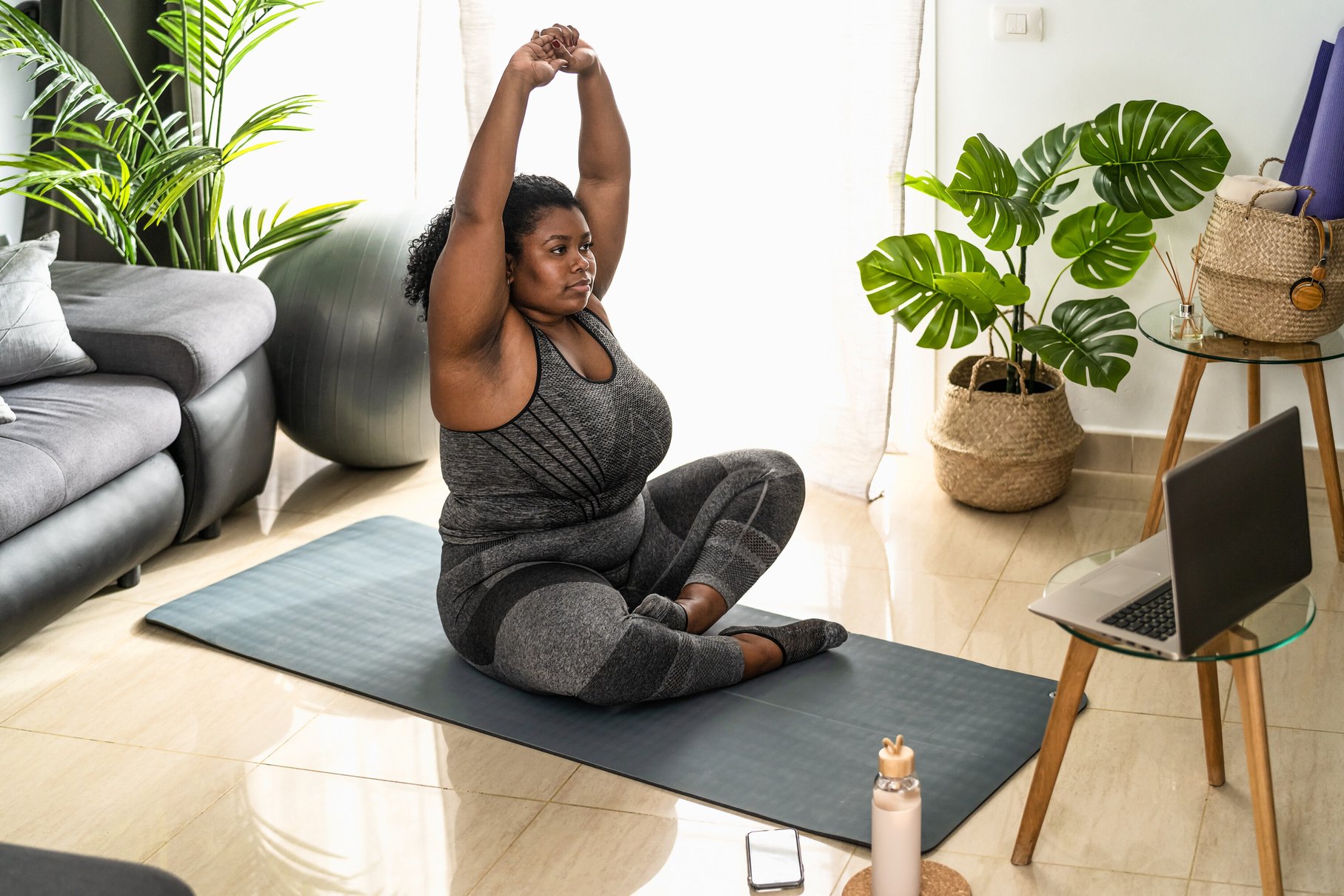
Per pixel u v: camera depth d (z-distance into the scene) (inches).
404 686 101.6
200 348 121.0
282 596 116.0
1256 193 110.6
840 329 133.5
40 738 96.3
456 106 152.0
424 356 136.9
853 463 135.9
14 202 160.4
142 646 109.0
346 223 139.3
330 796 89.0
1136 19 124.7
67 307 125.7
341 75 159.6
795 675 102.0
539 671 95.7
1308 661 100.8
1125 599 71.8
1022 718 94.7
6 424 109.7
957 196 122.6
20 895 57.5
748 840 81.4
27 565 103.6
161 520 118.6
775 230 141.7
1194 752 90.4
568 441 96.7
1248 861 79.3
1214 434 134.6
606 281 106.5
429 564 122.3
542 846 83.1
